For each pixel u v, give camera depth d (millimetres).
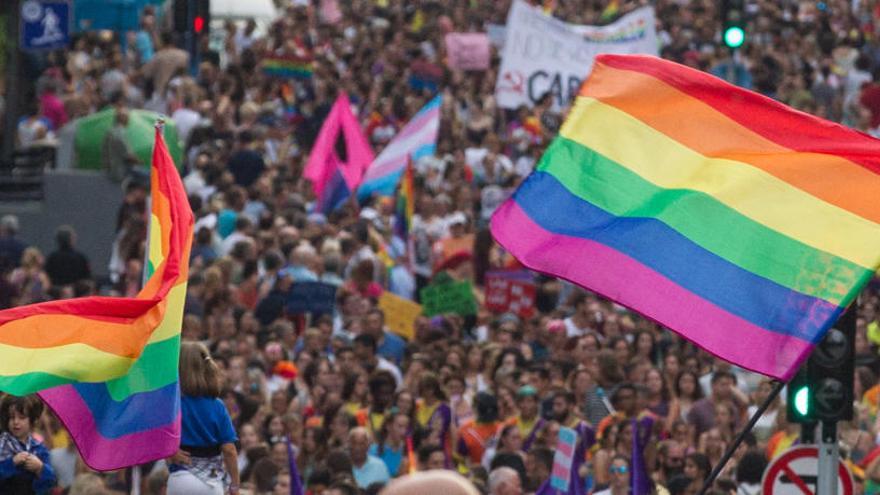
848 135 28641
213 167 73750
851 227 28219
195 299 56438
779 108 28859
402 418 43500
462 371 48875
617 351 50875
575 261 28703
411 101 92125
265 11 116938
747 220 28453
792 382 31953
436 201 70688
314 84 95125
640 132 29109
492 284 59625
